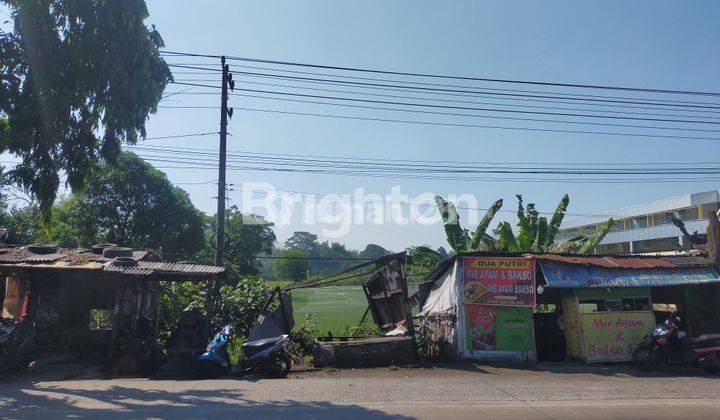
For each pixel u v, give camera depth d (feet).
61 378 38.70
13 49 33.42
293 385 35.78
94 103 35.27
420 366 44.60
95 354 45.93
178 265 46.24
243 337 52.65
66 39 33.78
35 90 33.37
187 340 43.75
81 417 25.81
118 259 45.24
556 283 46.06
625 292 47.78
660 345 42.88
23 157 34.55
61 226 110.63
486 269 47.78
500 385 35.81
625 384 36.50
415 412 27.53
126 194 115.03
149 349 43.32
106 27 33.55
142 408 27.99
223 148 62.08
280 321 49.26
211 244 127.24
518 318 47.37
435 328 52.01
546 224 71.82
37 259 45.29
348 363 44.57
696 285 49.49
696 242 56.75
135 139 36.83
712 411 28.45
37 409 27.66
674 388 35.09
